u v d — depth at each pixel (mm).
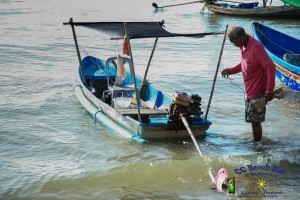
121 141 13703
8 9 48594
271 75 11938
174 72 22953
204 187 10789
